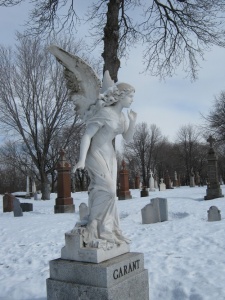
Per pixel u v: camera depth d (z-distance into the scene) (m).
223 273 6.43
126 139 5.14
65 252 4.62
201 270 6.69
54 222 14.73
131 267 4.59
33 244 10.48
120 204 20.53
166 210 14.02
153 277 6.42
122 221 14.63
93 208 4.73
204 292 5.53
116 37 16.31
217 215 12.73
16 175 72.00
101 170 4.75
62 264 4.46
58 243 10.37
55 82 30.42
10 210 21.11
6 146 49.91
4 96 29.66
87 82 5.03
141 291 4.66
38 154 31.48
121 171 25.38
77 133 31.75
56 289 4.44
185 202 19.53
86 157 4.89
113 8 16.30
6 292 6.04
